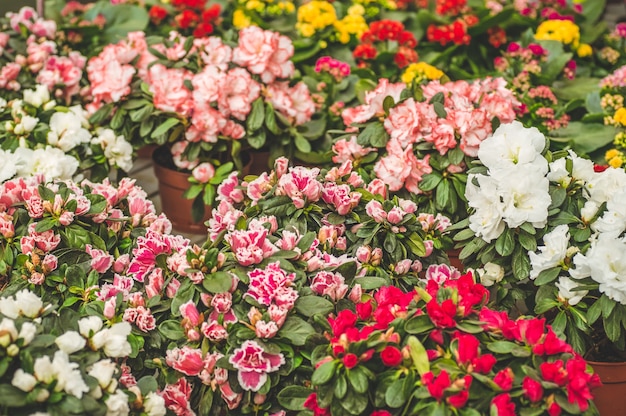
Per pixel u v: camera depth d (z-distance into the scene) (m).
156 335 1.67
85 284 1.71
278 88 2.20
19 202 1.79
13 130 2.05
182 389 1.64
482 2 3.02
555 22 2.65
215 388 1.63
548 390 1.51
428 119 1.96
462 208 1.96
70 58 2.27
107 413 1.52
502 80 2.10
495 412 1.49
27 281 1.71
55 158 1.97
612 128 2.29
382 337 1.54
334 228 1.75
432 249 1.79
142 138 2.19
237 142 2.15
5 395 1.47
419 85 2.04
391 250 1.74
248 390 1.60
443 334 1.56
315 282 1.65
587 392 1.50
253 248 1.64
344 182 1.81
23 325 1.50
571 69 2.52
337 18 2.82
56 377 1.49
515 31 2.89
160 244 1.71
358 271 1.72
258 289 1.62
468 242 1.79
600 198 1.76
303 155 2.23
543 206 1.72
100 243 1.76
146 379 1.59
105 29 2.64
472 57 2.76
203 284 1.62
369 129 1.98
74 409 1.48
